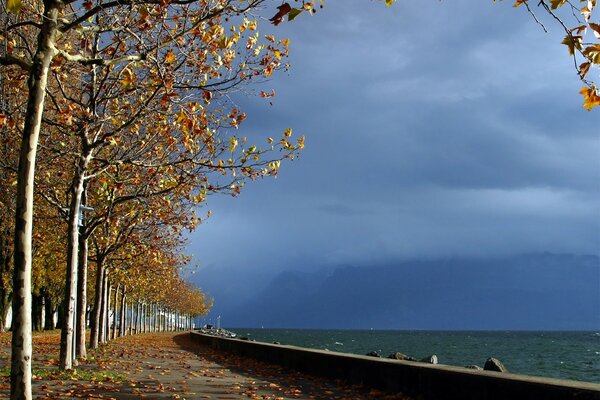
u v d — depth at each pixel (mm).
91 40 15016
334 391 13227
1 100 15461
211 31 12328
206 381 14602
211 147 15062
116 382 13578
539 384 8867
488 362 16312
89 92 15102
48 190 18219
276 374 17344
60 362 15000
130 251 26969
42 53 8523
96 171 16625
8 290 38531
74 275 15406
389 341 135750
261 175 15102
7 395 10812
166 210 19812
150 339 48375
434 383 11289
